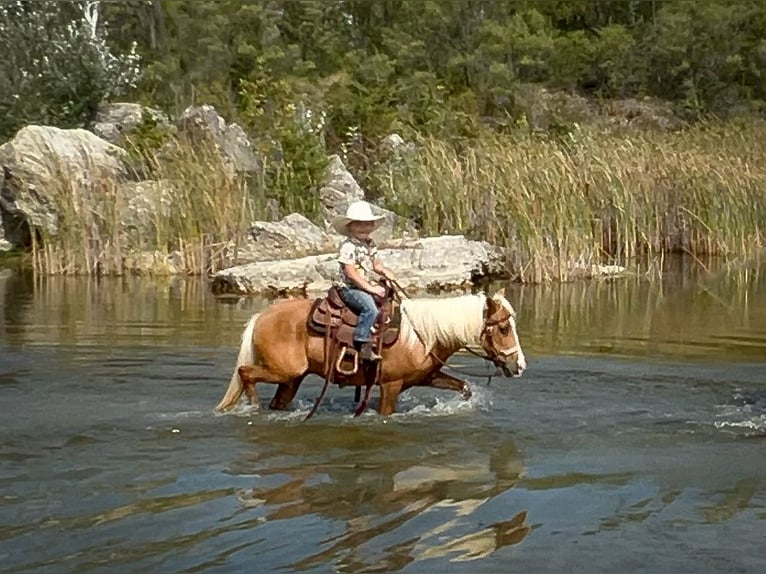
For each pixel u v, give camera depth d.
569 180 24.95
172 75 45.75
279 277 22.45
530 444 10.29
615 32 52.50
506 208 25.17
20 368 13.79
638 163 28.55
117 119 36.72
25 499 8.56
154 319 18.45
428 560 7.41
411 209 27.69
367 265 11.42
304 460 9.70
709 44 50.25
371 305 11.22
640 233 27.70
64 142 28.19
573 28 59.91
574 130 33.09
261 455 9.84
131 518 8.15
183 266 25.61
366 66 47.16
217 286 22.86
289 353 11.34
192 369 13.76
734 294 21.81
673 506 8.58
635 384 12.91
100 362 14.22
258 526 8.01
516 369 11.43
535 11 54.19
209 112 29.19
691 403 11.98
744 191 28.33
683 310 19.64
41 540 7.70
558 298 21.25
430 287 23.11
